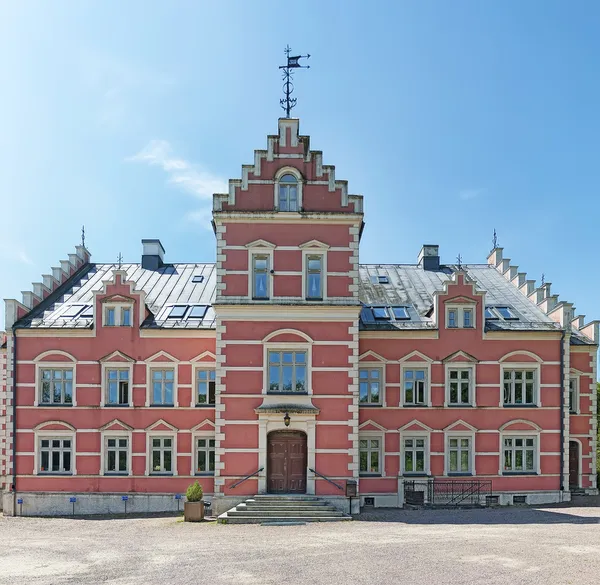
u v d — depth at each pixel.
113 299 30.97
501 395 31.11
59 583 14.95
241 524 24.36
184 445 30.33
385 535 20.84
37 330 30.75
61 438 30.41
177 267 37.53
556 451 30.95
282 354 27.91
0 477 31.58
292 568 16.14
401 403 31.02
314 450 27.12
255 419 27.25
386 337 31.41
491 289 35.53
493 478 30.56
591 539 19.64
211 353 30.88
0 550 19.31
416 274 37.19
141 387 30.64
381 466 30.69
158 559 17.53
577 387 32.72
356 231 28.25
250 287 27.88
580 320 33.91
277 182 28.39
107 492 29.91
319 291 28.11
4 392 32.59
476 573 15.36
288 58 29.53
